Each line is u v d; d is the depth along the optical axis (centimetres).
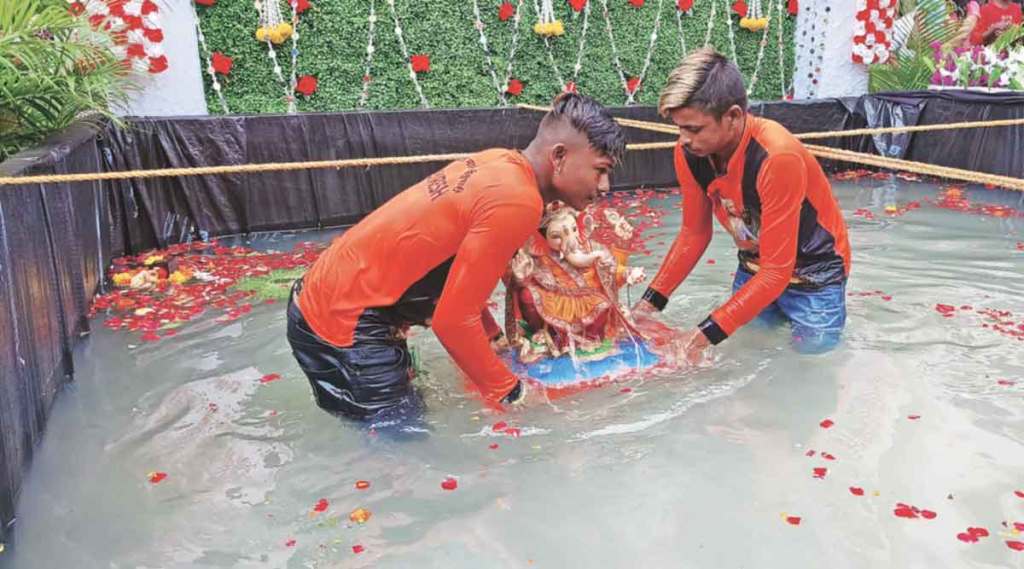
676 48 711
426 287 206
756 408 216
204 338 295
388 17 593
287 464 197
